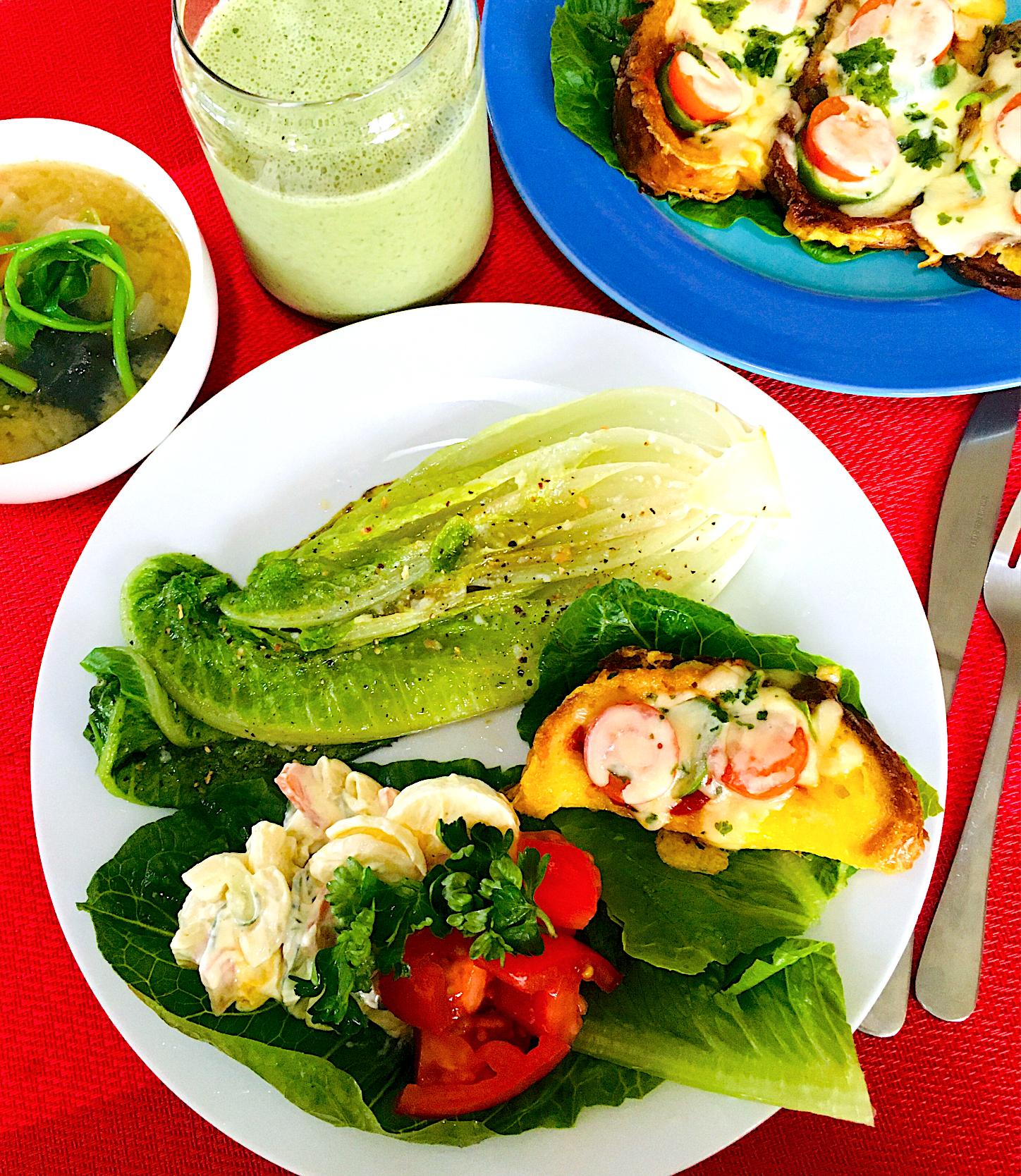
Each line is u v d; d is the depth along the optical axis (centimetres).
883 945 38
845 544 42
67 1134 39
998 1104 39
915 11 44
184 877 39
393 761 42
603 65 47
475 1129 36
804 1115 39
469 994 37
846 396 45
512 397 44
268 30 40
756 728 38
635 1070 37
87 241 42
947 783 41
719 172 45
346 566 42
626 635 40
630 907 39
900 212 44
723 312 44
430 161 40
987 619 43
